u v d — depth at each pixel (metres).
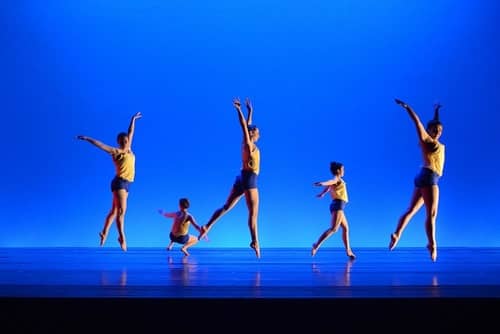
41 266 4.62
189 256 6.04
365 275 3.87
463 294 2.77
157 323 2.57
